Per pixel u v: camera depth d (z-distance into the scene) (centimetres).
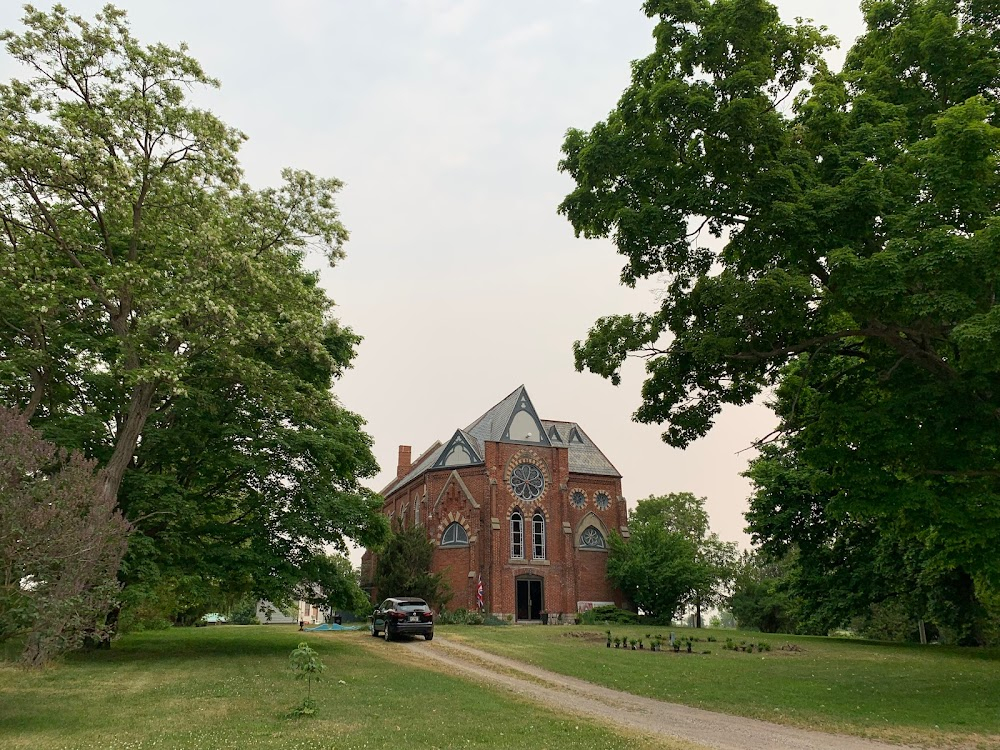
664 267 1939
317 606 2572
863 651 2839
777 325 1588
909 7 2038
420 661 2202
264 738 970
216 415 2412
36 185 2039
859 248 1602
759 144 1616
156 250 2220
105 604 1248
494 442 5306
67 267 2162
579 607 5306
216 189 2347
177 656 2139
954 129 1481
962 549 2022
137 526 2170
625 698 1538
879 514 1775
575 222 1945
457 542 5181
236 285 2202
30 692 1383
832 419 1744
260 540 2406
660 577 5144
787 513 3616
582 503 5641
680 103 1655
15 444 1074
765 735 1148
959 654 2714
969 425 1639
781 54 1792
